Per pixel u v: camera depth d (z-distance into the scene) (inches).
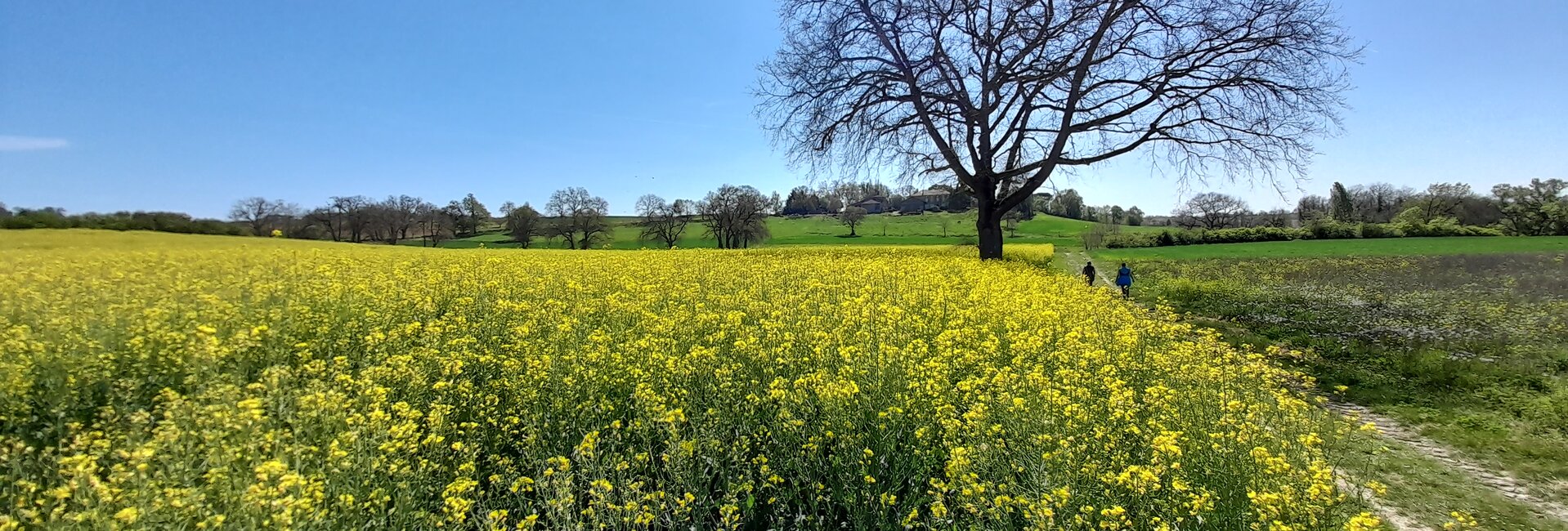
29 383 178.4
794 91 792.9
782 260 695.1
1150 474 135.1
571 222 2110.0
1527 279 848.9
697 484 156.6
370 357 236.8
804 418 177.9
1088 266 756.0
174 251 724.7
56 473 139.6
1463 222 2379.4
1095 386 216.8
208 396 170.9
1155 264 1307.8
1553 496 188.4
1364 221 2481.5
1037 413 173.8
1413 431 244.7
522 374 213.9
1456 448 225.1
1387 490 191.0
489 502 151.2
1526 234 2012.8
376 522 131.5
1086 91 738.2
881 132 775.7
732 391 198.2
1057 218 3388.3
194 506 118.6
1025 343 262.2
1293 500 137.5
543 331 289.6
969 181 803.4
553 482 147.8
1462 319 479.5
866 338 253.6
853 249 1119.6
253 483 128.6
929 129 770.2
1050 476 146.2
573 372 204.2
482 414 187.3
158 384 204.5
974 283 486.6
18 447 140.9
